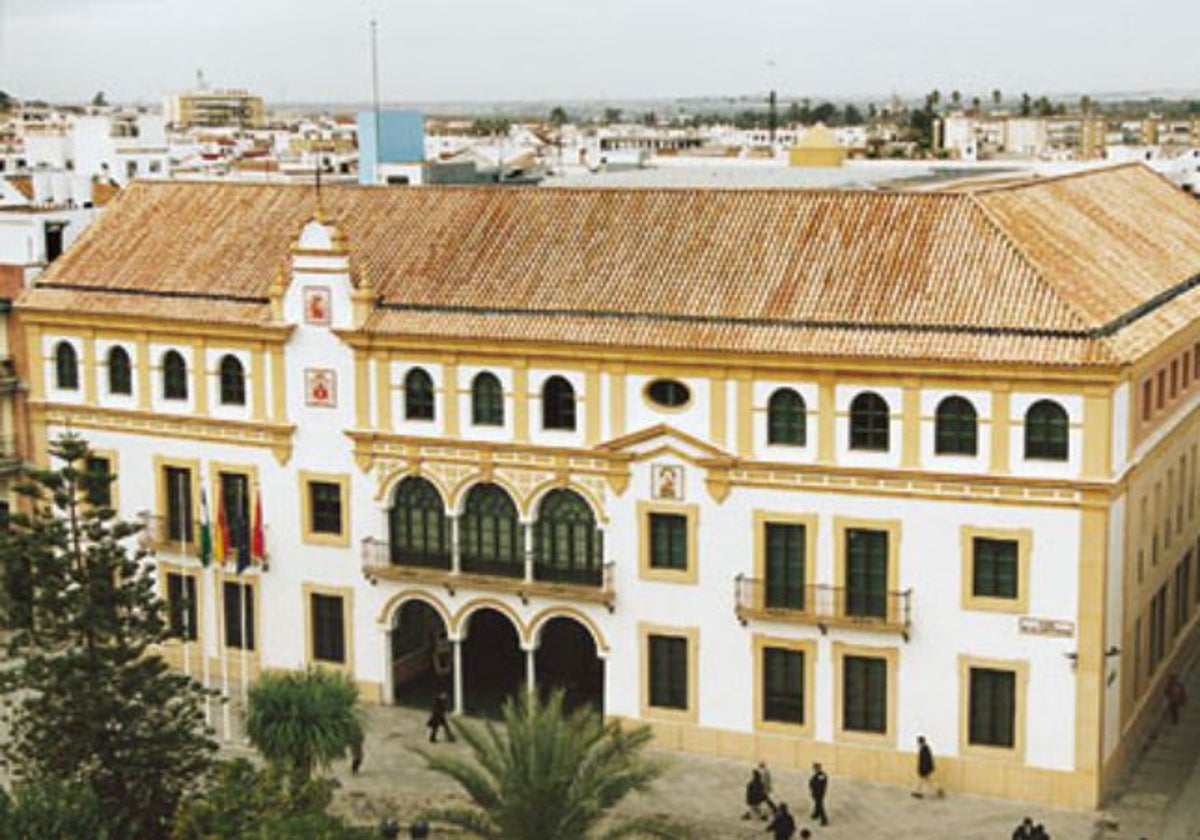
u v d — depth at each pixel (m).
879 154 192.00
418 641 61.41
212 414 59.91
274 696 46.06
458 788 51.50
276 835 36.88
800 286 52.31
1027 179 65.25
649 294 53.66
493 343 54.25
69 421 63.16
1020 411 48.41
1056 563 48.62
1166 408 54.69
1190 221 67.56
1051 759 49.34
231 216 63.34
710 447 51.97
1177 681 57.50
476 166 102.75
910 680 50.78
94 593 45.09
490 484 55.69
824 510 51.12
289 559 59.41
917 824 48.50
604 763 40.88
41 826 39.66
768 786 49.22
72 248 64.50
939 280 50.97
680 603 53.41
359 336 56.34
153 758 44.75
